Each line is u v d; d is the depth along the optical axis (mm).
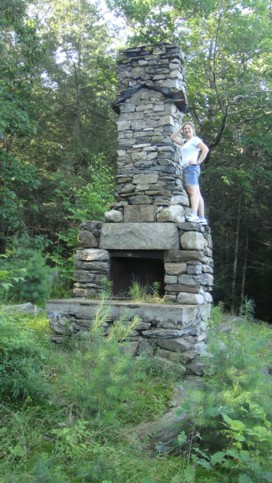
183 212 6340
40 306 8547
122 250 6375
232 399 3168
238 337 4102
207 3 14031
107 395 3611
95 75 17062
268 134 15273
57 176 13898
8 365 3779
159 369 4953
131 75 6969
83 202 10922
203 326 5738
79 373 3766
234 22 14102
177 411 3197
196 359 5176
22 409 3537
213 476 3043
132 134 6836
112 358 3777
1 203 11703
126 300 6168
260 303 18797
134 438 3383
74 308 5680
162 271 6832
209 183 15977
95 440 3332
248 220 18000
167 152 6633
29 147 16703
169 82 6750
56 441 3223
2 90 9906
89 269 6457
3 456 3062
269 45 14117
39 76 16500
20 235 13266
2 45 10836
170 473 3053
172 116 6781
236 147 16125
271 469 2848
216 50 14500
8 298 8477
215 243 17594
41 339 5352
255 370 3648
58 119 17016
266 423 2955
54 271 10109
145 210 6367
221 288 17406
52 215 15109
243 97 14422
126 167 6750
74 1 17797
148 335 5320
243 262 18625
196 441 3303
